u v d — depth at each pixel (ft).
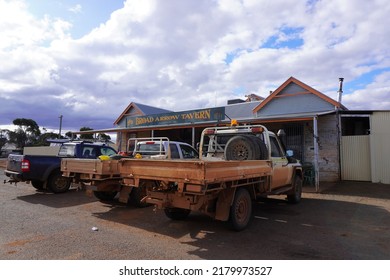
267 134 22.88
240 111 59.47
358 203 28.60
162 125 54.24
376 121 41.55
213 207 17.95
